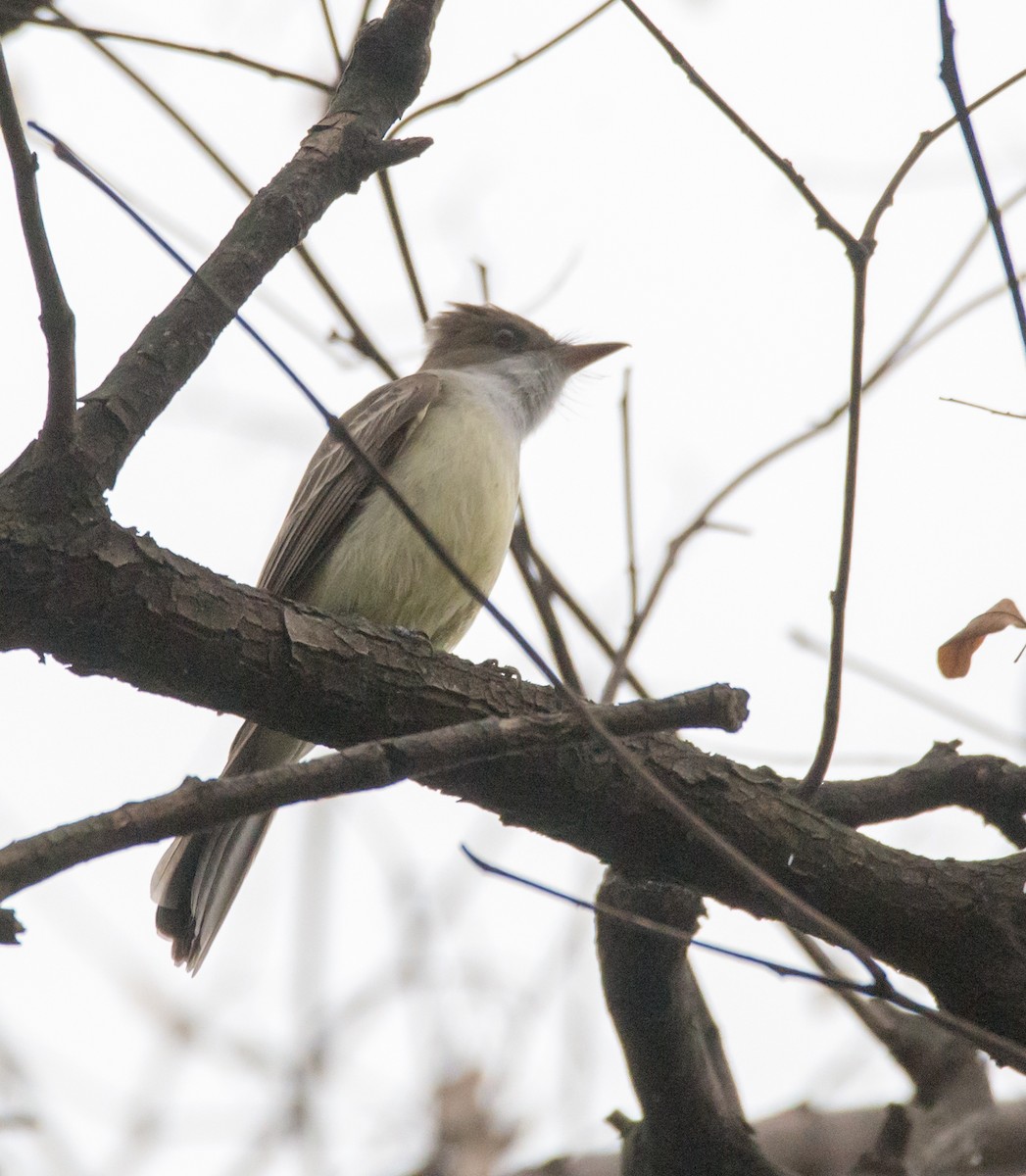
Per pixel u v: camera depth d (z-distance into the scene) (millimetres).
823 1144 10391
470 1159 9367
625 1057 8375
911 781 8555
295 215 7566
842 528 7141
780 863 7945
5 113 5699
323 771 5387
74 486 6660
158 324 7148
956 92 6910
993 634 7840
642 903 8125
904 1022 10281
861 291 6926
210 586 7121
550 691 8109
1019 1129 10266
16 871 4816
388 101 8062
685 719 6273
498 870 5969
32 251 6039
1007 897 8172
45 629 6801
